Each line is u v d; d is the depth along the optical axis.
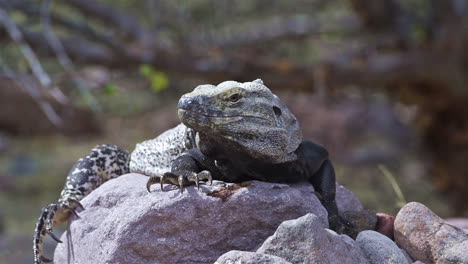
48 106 13.07
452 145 18.42
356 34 19.19
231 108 5.88
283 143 6.12
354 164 23.84
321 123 25.72
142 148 7.54
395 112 26.88
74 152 23.41
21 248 14.76
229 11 19.69
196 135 6.31
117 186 6.68
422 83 17.30
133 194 6.32
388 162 23.84
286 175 6.43
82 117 21.80
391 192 20.52
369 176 22.41
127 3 19.30
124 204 6.21
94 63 15.44
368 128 26.19
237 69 15.78
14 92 20.80
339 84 16.41
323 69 16.00
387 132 25.98
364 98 25.27
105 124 22.58
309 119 25.67
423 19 17.80
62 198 7.14
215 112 5.84
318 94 16.31
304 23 18.92
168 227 5.89
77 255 6.57
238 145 5.97
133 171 7.56
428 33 17.66
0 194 20.69
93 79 14.55
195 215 5.92
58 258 7.05
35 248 6.80
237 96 5.92
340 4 21.38
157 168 7.19
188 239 5.93
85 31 15.48
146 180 6.81
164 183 6.29
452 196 18.86
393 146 25.16
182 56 15.64
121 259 5.84
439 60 16.86
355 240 6.29
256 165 6.23
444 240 6.22
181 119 5.91
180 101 5.88
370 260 6.03
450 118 18.14
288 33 18.58
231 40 18.08
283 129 6.12
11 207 19.41
